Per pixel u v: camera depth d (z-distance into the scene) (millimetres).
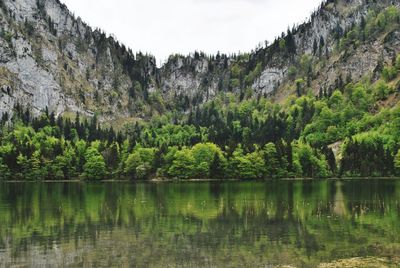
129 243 49031
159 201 91625
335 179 177000
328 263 39500
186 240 50469
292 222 62531
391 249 44719
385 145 196750
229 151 187875
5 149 193375
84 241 50188
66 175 189250
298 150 188250
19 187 141000
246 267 38812
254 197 98938
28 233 55062
